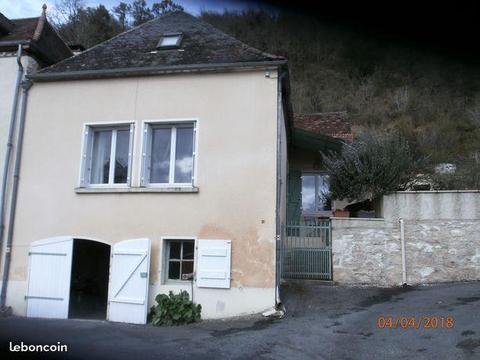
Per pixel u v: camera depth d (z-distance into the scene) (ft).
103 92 34.42
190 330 26.43
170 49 36.63
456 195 34.88
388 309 27.25
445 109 119.14
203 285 29.94
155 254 31.12
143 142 33.01
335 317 26.58
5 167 34.45
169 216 31.48
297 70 133.90
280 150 33.04
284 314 28.17
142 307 29.73
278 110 31.30
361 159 37.73
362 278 34.50
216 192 31.12
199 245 30.53
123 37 39.93
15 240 33.55
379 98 127.65
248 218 30.37
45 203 33.65
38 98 35.53
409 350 20.30
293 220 47.37
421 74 126.52
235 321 28.12
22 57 36.45
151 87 33.65
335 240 35.32
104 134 35.19
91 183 34.40
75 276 37.73
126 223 32.01
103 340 24.09
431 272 34.17
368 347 21.02
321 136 45.62
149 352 21.44
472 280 33.73
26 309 32.30
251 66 31.89
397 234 34.83
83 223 32.71
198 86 32.86
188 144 33.30
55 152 34.30
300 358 20.04
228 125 31.86
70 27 116.06
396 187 35.88
